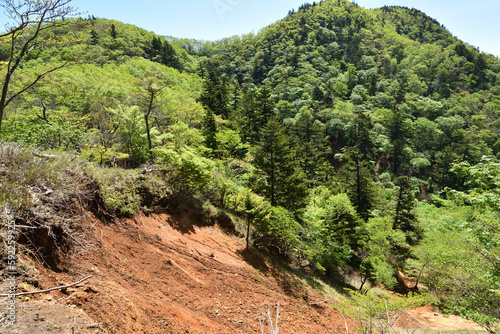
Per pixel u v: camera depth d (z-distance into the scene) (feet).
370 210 96.48
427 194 169.58
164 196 33.47
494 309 23.89
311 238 50.16
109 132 55.77
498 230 21.38
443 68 337.72
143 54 295.07
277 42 453.58
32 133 38.99
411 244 93.50
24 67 115.85
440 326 47.39
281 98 277.23
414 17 586.45
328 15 513.45
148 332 12.48
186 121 87.97
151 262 20.62
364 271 60.90
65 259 13.12
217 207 45.65
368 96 281.95
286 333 22.93
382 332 14.92
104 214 21.09
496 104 264.72
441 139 212.02
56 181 15.34
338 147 202.39
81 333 8.69
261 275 33.30
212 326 18.02
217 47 513.86
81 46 128.16
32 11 15.62
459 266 28.71
